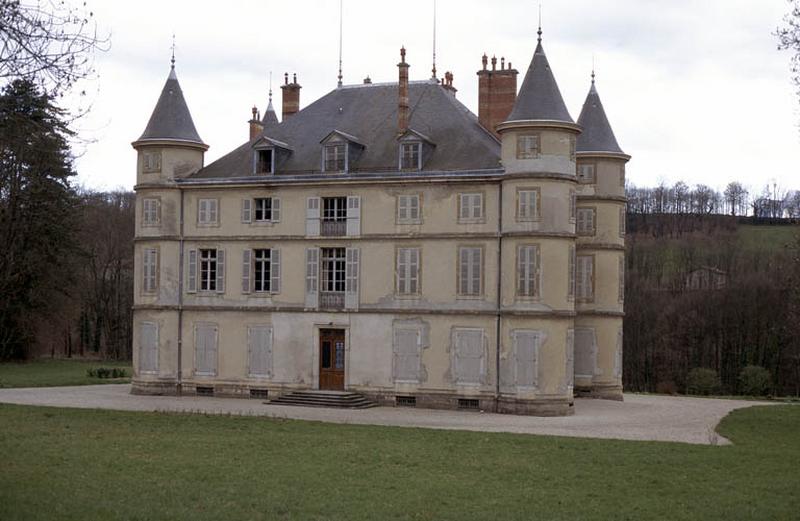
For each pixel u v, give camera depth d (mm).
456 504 20656
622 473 24312
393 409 40875
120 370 59375
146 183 46375
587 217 47625
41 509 19062
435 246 41750
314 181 43875
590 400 46594
